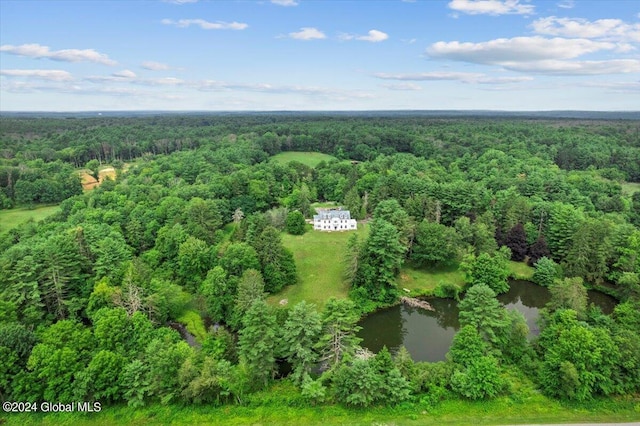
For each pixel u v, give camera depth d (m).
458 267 92.00
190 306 76.00
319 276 87.00
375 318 76.50
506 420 45.78
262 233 84.06
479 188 121.38
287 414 47.22
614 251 85.25
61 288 68.38
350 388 48.12
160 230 92.69
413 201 110.56
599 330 51.47
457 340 55.16
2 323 55.38
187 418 46.62
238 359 56.25
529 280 89.81
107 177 151.75
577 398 47.88
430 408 47.56
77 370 48.50
